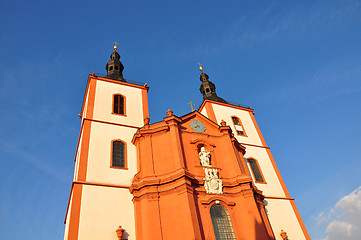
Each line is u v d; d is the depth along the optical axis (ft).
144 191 75.46
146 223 70.23
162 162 81.10
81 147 85.66
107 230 71.15
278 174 113.50
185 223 67.56
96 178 80.02
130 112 104.32
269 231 79.87
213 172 82.89
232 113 131.95
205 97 143.23
